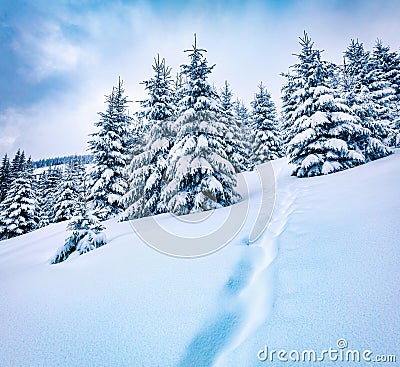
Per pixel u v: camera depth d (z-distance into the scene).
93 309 2.48
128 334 2.00
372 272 2.15
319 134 11.02
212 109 9.59
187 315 2.16
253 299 2.35
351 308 1.78
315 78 11.49
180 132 9.12
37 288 3.47
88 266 4.05
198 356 1.68
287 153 12.69
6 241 12.84
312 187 7.49
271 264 2.94
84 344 1.96
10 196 22.67
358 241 2.80
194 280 2.79
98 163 16.20
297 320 1.81
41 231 12.93
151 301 2.46
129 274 3.26
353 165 10.81
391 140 14.23
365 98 13.25
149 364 1.66
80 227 5.71
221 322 2.04
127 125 17.33
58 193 28.12
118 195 15.27
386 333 1.50
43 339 2.10
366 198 4.44
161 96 12.34
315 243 3.10
